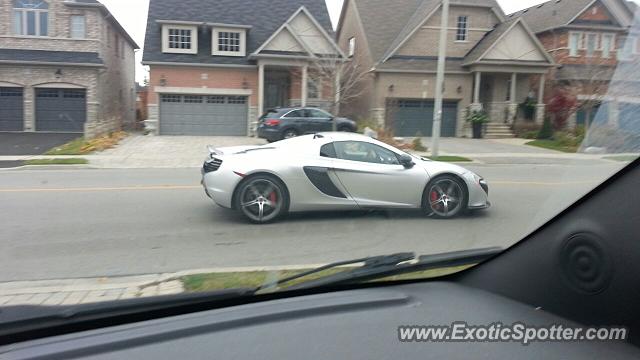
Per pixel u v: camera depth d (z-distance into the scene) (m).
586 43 22.39
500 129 27.12
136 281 4.68
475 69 26.88
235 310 2.81
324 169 7.44
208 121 27.22
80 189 10.62
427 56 28.17
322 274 3.77
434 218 7.73
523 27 26.58
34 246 6.19
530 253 2.76
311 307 2.84
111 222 7.55
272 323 2.63
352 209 7.61
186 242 6.38
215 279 4.26
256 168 7.32
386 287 3.23
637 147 2.29
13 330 2.48
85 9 26.53
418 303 2.90
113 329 2.59
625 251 2.26
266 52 25.81
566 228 2.54
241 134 27.58
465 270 3.26
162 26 26.34
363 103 29.73
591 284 2.39
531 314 2.64
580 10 25.88
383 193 7.61
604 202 2.38
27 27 26.38
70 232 6.93
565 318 2.52
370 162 7.66
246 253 5.86
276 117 20.67
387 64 27.33
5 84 26.12
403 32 28.84
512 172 14.74
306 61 26.16
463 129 28.30
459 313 2.73
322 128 21.02
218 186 7.38
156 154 18.20
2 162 16.14
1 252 5.91
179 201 9.26
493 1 28.64
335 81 24.11
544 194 10.19
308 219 7.61
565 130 22.48
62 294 4.14
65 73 26.47
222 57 26.98
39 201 9.23
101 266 5.35
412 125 28.25
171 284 4.21
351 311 2.79
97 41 26.92
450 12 28.22
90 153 18.09
